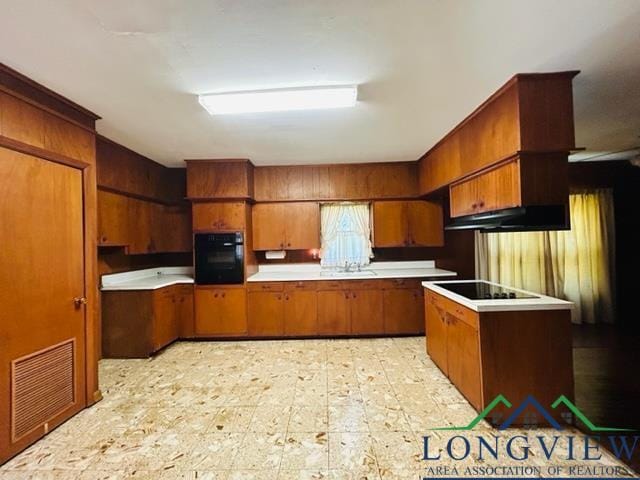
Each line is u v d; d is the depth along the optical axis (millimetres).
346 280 4316
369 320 4305
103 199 3396
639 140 3744
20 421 2053
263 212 4688
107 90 2271
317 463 1922
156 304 3797
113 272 3979
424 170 4285
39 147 2211
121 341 3723
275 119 2852
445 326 2943
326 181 4633
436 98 2494
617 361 3434
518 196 2215
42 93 2238
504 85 2289
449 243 4938
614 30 1696
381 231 4680
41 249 2229
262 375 3188
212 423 2354
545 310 2268
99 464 1943
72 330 2471
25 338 2104
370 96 2455
